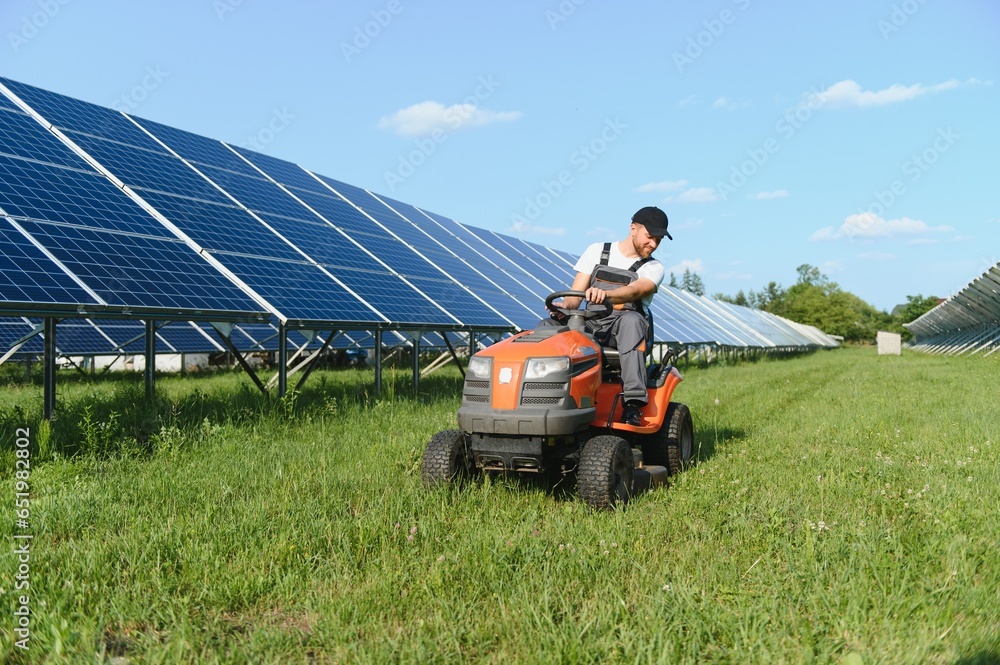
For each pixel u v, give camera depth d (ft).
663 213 19.84
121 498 17.37
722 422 32.04
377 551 13.66
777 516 15.19
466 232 77.77
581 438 18.20
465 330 43.21
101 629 10.47
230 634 10.67
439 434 18.43
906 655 9.13
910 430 28.53
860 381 60.80
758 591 11.42
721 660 9.46
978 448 23.80
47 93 38.68
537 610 10.71
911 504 16.33
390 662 9.43
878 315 481.87
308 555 13.23
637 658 9.20
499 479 18.67
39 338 53.88
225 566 12.81
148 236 30.66
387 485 18.42
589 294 18.30
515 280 67.31
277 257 36.55
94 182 32.71
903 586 11.20
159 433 24.36
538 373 17.06
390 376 54.08
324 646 10.16
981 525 14.60
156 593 11.76
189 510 16.29
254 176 47.42
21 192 28.02
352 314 34.40
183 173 39.96
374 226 54.13
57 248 25.49
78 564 12.71
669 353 22.35
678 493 18.13
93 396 32.83
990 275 83.71
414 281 46.42
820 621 10.43
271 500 17.08
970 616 10.46
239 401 31.45
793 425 31.04
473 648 9.97
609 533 14.24
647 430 19.35
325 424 28.32
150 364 32.78
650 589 11.70
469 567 12.55
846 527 14.46
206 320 28.66
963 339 158.40
